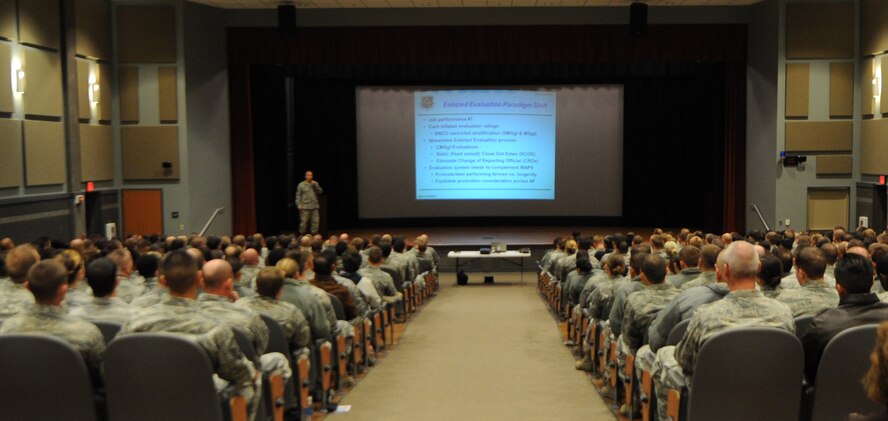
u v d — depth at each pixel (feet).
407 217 63.16
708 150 62.39
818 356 11.55
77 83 42.86
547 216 63.05
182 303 11.99
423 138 62.39
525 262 53.11
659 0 48.24
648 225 63.41
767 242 25.93
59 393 11.21
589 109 62.39
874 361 6.85
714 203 59.41
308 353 17.04
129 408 11.34
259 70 59.36
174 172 48.73
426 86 62.08
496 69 61.93
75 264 16.33
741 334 11.46
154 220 48.93
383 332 27.04
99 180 46.09
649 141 62.85
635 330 16.76
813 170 48.88
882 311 11.34
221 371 11.94
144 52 48.26
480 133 62.03
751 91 52.70
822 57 48.39
